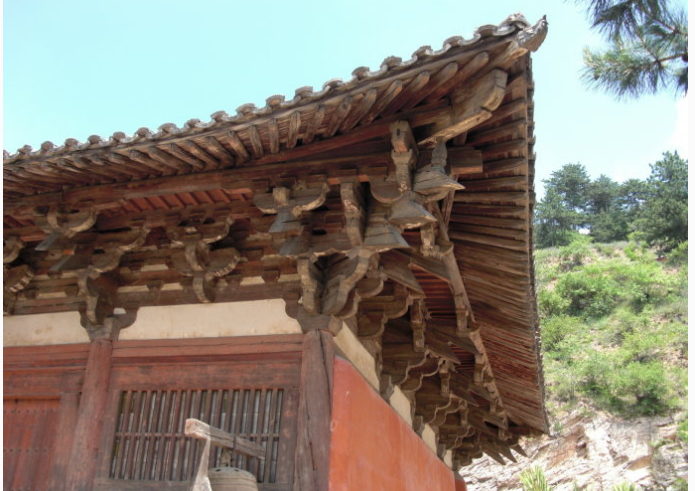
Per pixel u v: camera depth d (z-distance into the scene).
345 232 6.17
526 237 6.99
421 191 5.47
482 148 5.86
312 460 5.80
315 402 6.04
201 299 6.82
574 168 85.81
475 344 10.09
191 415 6.43
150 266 7.29
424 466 10.80
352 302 6.47
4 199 6.87
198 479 4.85
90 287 6.95
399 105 5.35
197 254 6.63
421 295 7.96
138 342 6.94
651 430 35.25
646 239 62.84
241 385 6.40
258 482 5.89
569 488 34.31
